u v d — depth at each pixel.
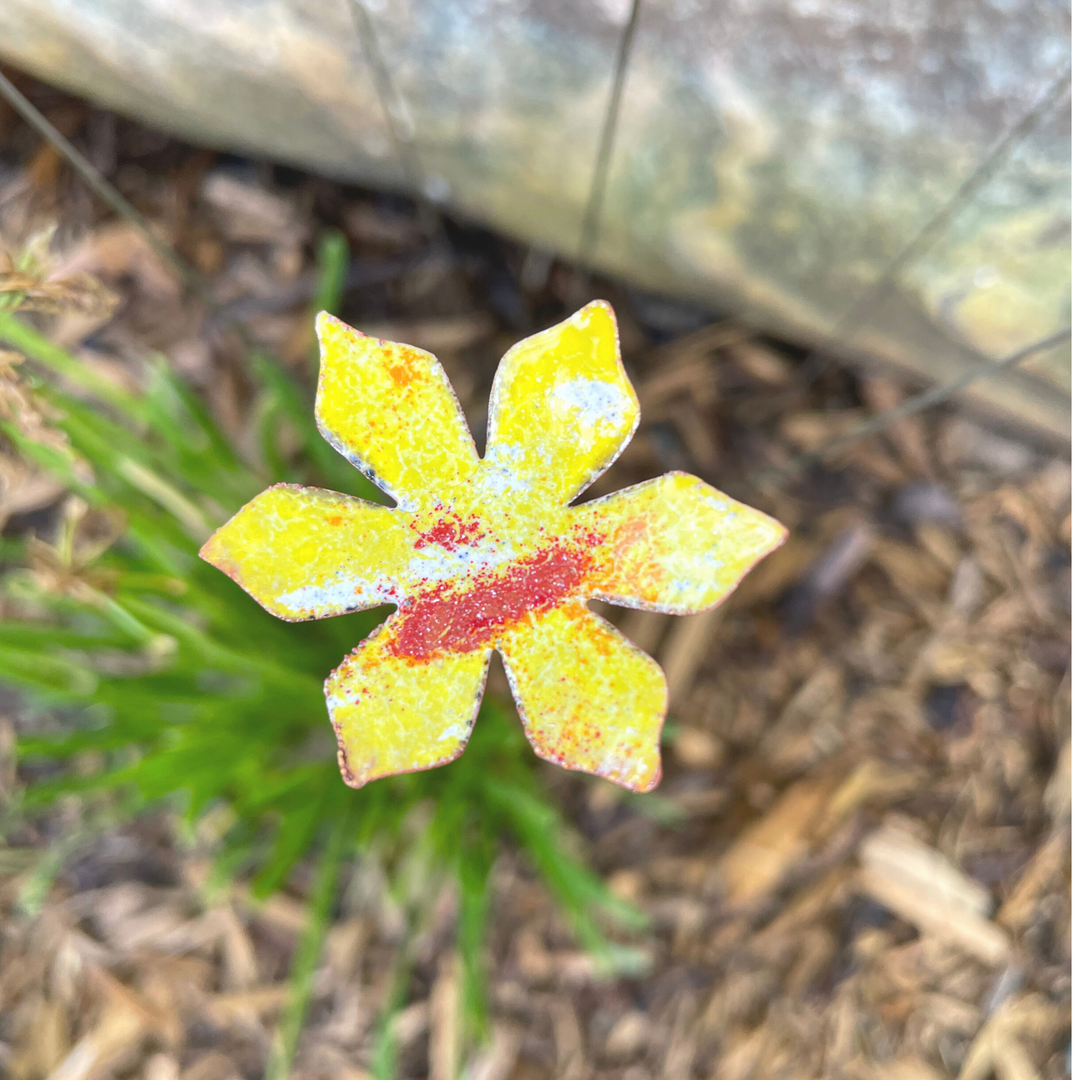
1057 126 0.22
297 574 0.12
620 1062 0.29
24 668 0.21
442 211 0.30
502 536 0.12
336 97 0.24
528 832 0.24
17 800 0.22
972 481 0.31
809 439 0.31
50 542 0.28
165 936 0.28
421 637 0.12
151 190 0.30
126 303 0.29
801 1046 0.29
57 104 0.29
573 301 0.31
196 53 0.23
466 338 0.31
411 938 0.25
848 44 0.22
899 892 0.30
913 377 0.29
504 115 0.24
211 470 0.23
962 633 0.31
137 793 0.25
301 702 0.24
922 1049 0.30
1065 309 0.23
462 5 0.22
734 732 0.30
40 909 0.28
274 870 0.22
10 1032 0.27
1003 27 0.22
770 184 0.24
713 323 0.32
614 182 0.25
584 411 0.12
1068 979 0.30
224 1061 0.28
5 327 0.17
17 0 0.23
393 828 0.23
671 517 0.13
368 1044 0.28
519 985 0.29
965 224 0.23
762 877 0.30
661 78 0.23
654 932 0.30
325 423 0.12
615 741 0.12
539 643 0.12
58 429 0.17
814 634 0.31
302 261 0.31
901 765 0.31
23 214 0.29
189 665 0.23
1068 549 0.31
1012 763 0.31
